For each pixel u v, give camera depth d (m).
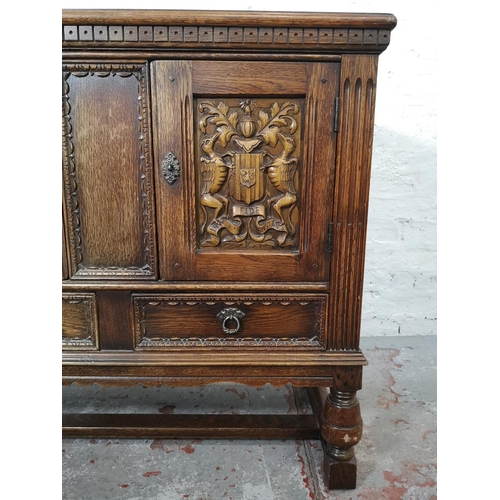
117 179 1.02
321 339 1.09
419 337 2.02
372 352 1.89
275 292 1.06
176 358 1.08
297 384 1.10
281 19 0.90
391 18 0.90
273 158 1.01
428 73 1.77
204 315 1.09
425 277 1.97
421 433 1.39
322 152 0.99
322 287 1.05
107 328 1.09
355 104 0.96
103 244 1.05
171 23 0.91
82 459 1.29
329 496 1.15
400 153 1.84
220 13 0.91
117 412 1.52
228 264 1.05
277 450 1.33
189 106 0.97
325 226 1.03
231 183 1.02
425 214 1.90
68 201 1.02
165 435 1.32
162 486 1.19
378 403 1.55
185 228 1.04
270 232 1.05
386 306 2.00
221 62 0.95
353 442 1.13
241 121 0.99
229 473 1.24
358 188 1.00
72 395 1.61
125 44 0.94
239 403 1.58
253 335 1.10
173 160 1.00
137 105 0.98
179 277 1.06
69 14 0.91
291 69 0.96
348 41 0.92
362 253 1.04
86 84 0.98
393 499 1.14
